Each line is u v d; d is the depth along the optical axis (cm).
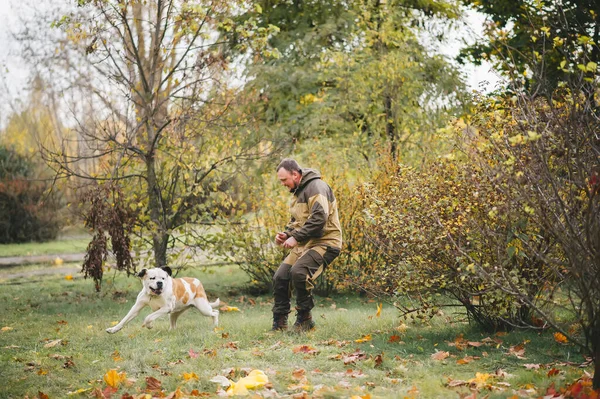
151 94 1037
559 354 564
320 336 675
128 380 503
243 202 1086
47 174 2494
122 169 1054
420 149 1152
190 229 1050
